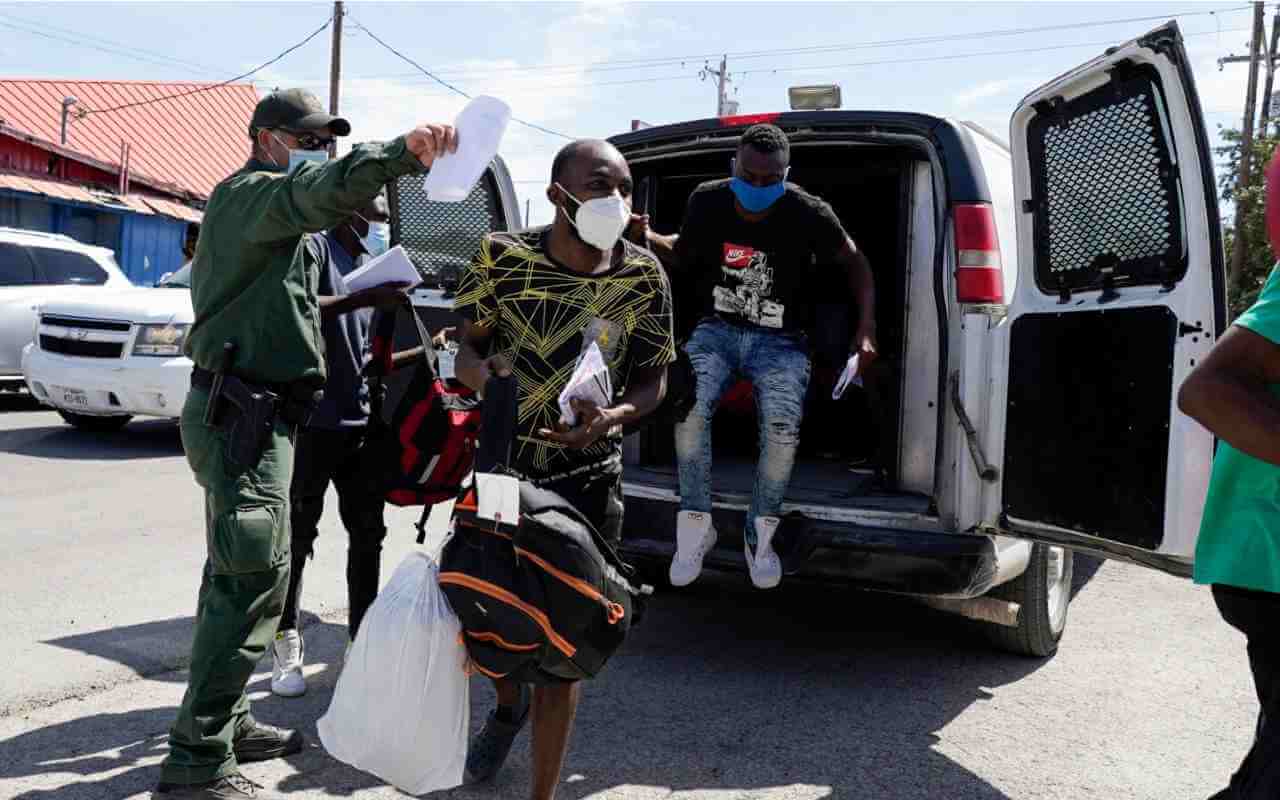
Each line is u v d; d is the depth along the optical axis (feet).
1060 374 11.84
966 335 13.07
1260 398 6.95
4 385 38.52
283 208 9.56
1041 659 16.19
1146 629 17.90
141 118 92.99
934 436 14.25
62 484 26.12
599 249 9.27
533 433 9.58
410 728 8.55
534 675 8.79
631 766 11.87
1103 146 11.35
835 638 16.90
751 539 13.74
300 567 13.55
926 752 12.54
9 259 38.70
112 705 12.92
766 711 13.67
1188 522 10.19
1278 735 7.41
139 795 10.61
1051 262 12.20
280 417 10.55
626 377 9.94
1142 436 10.63
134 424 36.83
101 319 30.76
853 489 14.71
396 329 18.98
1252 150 88.12
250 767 11.40
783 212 14.07
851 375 13.69
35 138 67.87
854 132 14.25
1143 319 10.67
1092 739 13.10
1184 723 13.69
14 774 10.98
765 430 13.66
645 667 15.25
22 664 13.94
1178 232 10.49
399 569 8.92
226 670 10.23
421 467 12.80
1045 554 15.14
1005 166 16.12
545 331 9.45
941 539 13.08
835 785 11.57
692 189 17.69
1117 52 10.83
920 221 14.26
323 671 14.49
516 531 8.46
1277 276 7.18
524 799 10.94
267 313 10.39
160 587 17.71
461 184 8.43
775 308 14.29
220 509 10.19
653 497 15.01
